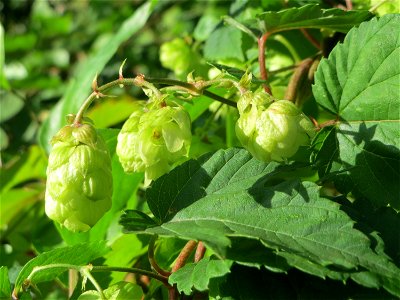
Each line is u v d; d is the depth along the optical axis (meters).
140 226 0.19
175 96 0.20
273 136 0.17
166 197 0.20
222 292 0.18
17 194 0.37
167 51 0.32
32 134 0.47
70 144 0.18
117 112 0.34
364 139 0.20
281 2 0.27
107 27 0.59
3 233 0.36
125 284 0.20
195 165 0.20
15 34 0.62
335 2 0.28
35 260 0.20
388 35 0.20
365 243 0.17
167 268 0.24
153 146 0.18
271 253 0.17
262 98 0.18
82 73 0.33
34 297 0.28
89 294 0.20
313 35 0.27
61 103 0.33
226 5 0.45
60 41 0.62
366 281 0.16
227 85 0.19
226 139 0.28
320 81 0.21
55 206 0.18
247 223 0.18
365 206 0.19
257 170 0.19
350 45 0.21
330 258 0.16
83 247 0.21
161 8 0.56
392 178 0.20
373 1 0.26
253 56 0.28
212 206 0.19
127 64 0.51
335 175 0.20
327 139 0.21
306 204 0.18
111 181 0.18
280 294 0.17
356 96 0.20
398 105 0.20
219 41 0.29
